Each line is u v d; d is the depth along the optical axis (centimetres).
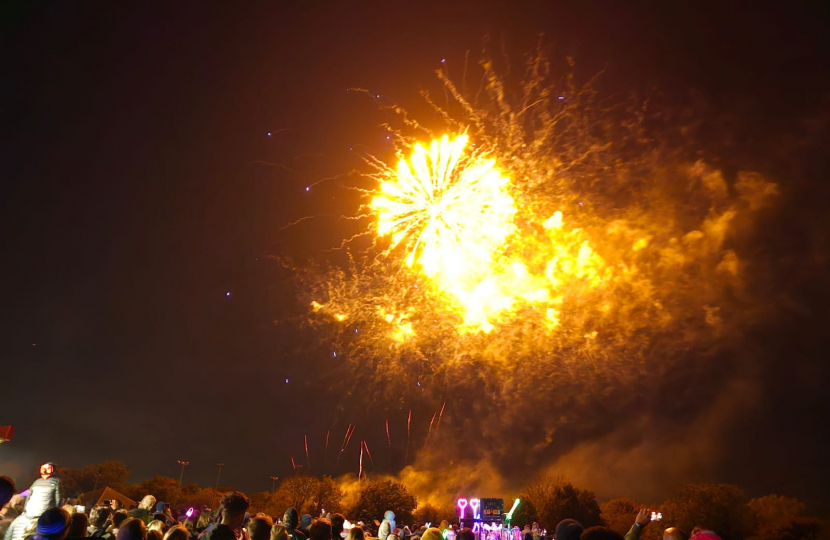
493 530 2759
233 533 633
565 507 6250
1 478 697
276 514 6756
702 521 4019
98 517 862
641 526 629
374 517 7088
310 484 7225
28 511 948
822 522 3750
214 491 7556
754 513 4031
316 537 734
